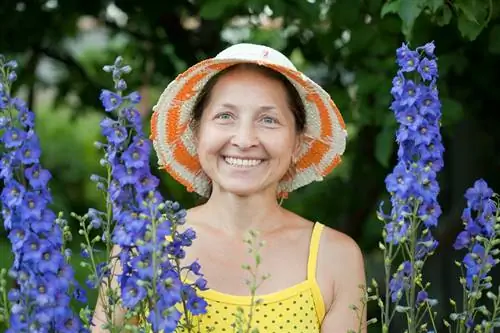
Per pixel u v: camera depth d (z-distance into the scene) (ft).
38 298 8.05
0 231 14.48
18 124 8.90
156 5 17.79
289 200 19.48
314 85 10.16
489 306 16.83
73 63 19.54
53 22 18.49
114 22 19.07
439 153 9.25
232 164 9.95
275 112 9.91
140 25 18.75
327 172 11.15
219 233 10.34
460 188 19.10
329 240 10.36
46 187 8.50
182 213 8.60
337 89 15.96
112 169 8.53
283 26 15.74
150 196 8.26
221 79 10.05
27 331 8.07
